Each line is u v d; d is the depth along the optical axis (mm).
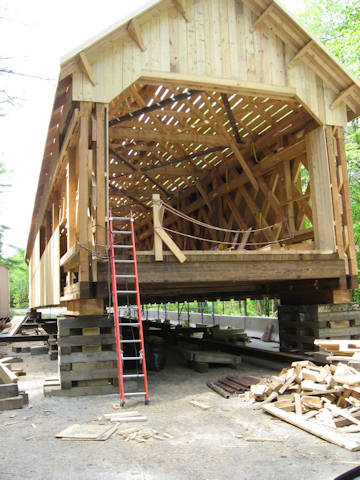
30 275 18547
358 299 14164
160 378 7703
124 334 11680
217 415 5199
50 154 9266
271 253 7375
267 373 7859
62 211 8797
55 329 12359
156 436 4383
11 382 5879
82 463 3727
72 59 6457
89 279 6363
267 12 7602
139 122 10508
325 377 5383
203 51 7371
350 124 17125
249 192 11602
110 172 12359
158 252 6652
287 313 8891
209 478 3414
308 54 7930
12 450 4059
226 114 10625
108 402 5895
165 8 7238
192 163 13062
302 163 9805
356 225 14938
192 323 21453
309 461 3729
